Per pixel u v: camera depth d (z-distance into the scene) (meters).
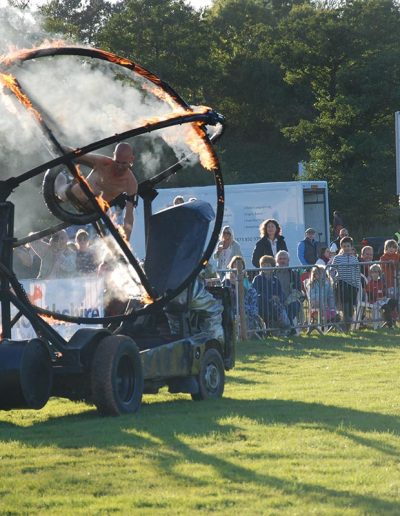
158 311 17.47
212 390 18.45
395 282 33.12
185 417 15.88
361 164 110.94
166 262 18.19
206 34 111.62
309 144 135.38
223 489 10.88
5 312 15.91
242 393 19.14
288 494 10.65
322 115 113.38
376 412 16.20
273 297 30.58
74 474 11.70
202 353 18.19
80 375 16.28
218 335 18.84
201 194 57.12
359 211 110.00
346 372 22.28
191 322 18.64
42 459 12.59
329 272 31.81
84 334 16.28
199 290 18.62
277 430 14.51
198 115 16.98
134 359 16.53
